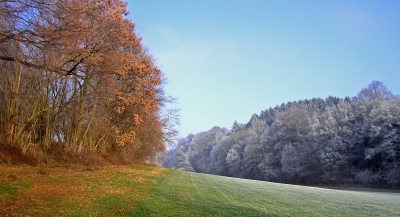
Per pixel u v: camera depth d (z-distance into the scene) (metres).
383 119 47.06
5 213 7.34
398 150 45.22
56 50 14.20
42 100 20.36
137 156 41.22
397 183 43.19
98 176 16.88
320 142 56.59
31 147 19.02
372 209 15.17
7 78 17.97
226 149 99.44
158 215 9.27
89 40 16.58
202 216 9.96
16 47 13.37
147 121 33.88
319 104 109.50
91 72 19.14
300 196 19.42
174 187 16.92
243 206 13.00
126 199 11.25
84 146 26.84
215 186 21.03
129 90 24.89
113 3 18.92
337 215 12.91
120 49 22.12
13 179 11.52
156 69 25.48
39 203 8.78
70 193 10.87
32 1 12.02
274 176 67.44
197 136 139.25
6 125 17.73
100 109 27.97
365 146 51.31
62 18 13.04
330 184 54.19
